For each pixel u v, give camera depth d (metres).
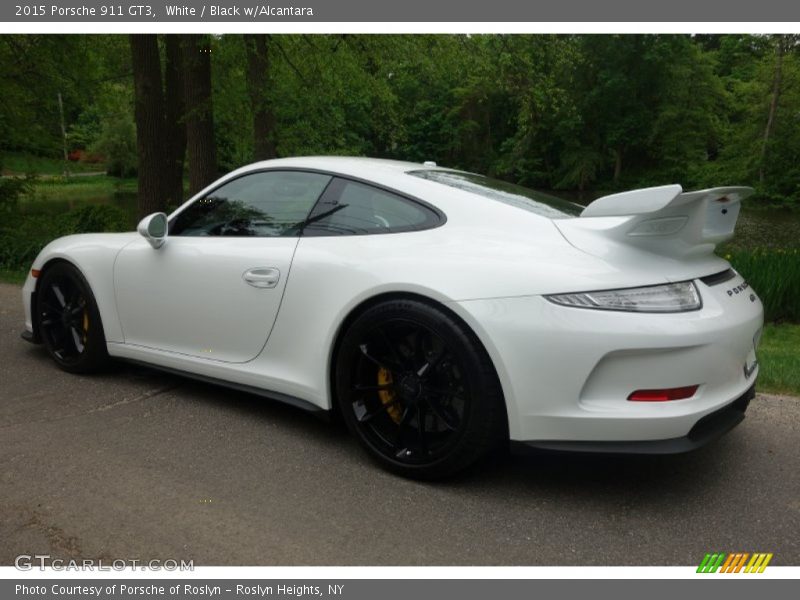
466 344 2.49
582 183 53.06
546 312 2.39
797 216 32.00
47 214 13.55
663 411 2.35
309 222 3.11
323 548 2.26
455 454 2.58
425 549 2.27
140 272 3.62
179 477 2.75
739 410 2.70
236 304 3.22
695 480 2.81
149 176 12.72
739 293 2.68
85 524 2.37
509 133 57.75
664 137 51.09
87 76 15.16
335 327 2.86
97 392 3.74
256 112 12.06
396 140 15.19
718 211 2.57
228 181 3.50
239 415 3.44
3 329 5.25
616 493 2.68
